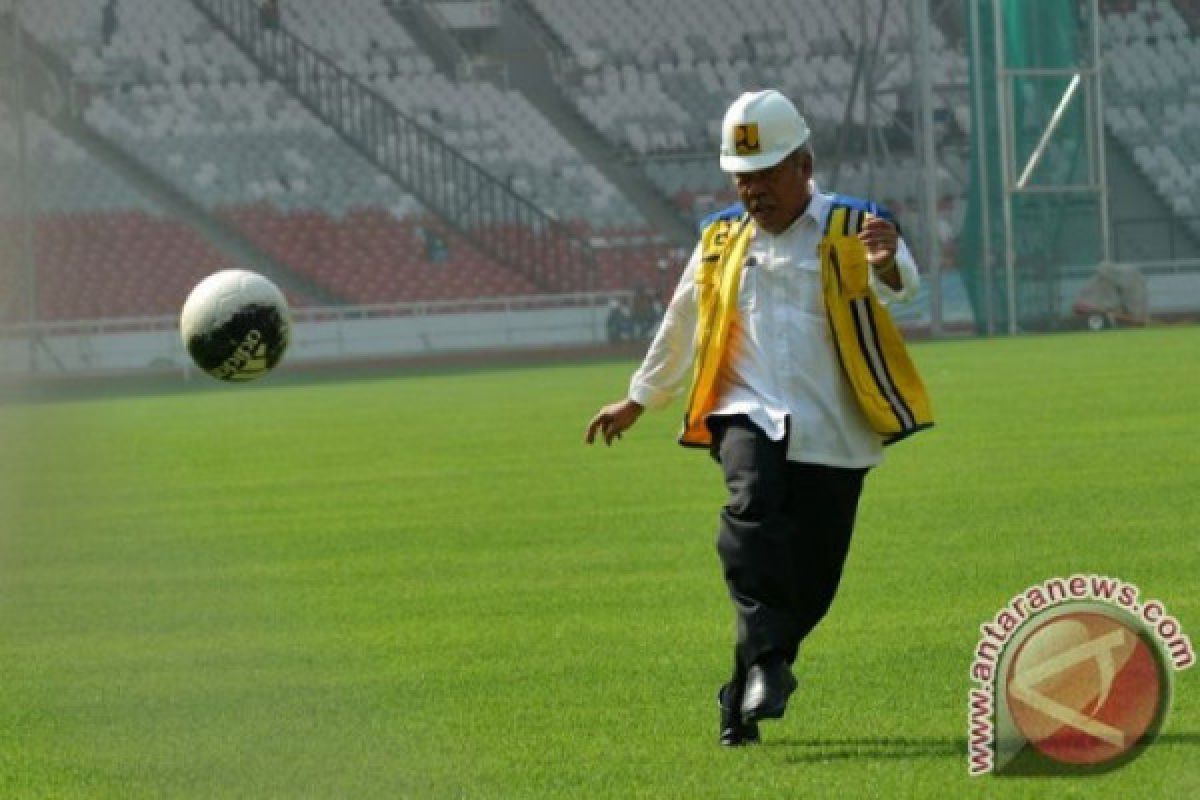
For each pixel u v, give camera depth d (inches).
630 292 4726.9
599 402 2760.8
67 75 4891.7
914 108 4594.0
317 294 4857.3
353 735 724.7
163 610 1067.3
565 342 4658.0
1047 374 2812.5
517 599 1061.1
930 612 949.8
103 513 1557.6
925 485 1513.3
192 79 5118.1
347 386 3563.0
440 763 671.1
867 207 669.9
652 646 898.7
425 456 2011.6
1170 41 5565.9
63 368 4224.9
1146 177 5300.2
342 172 5044.3
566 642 918.4
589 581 1117.1
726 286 677.9
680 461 1833.2
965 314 4717.0
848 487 677.9
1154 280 4736.7
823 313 669.3
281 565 1238.9
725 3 5556.1
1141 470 1558.8
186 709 789.2
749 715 647.1
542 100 5364.2
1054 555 1122.0
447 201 5029.5
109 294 4680.1
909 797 593.6
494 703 776.9
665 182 5221.5
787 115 662.5
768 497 660.1
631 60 5452.8
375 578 1166.3
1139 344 3543.3
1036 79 4232.3
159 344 4320.9
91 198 4800.7
